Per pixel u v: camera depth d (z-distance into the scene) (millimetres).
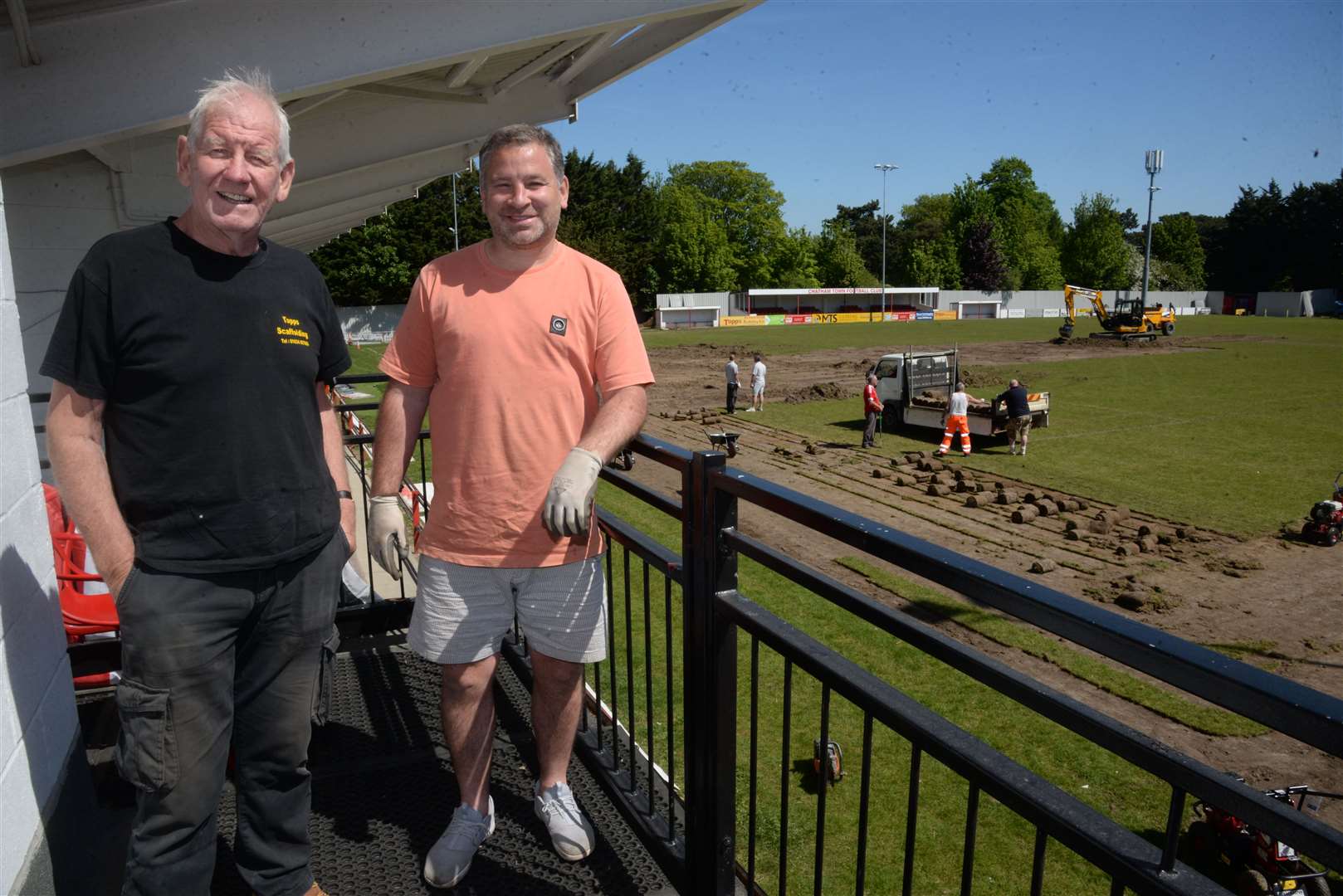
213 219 1460
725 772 1816
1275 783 5688
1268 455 16641
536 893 1934
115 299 1416
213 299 1484
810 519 1388
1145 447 17453
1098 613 926
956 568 1098
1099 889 4656
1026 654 7531
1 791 1337
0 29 3154
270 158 1492
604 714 3080
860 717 6410
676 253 76938
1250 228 85125
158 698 1482
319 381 1796
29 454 1656
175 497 1481
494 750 2561
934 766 5844
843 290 74812
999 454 17094
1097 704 6699
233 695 1704
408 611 3520
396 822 2209
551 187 1799
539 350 1837
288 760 1752
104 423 1502
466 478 1885
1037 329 57656
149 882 1556
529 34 3879
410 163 9625
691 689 1864
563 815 2055
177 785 1529
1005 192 92875
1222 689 789
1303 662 7547
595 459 1693
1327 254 80875
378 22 3697
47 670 1652
